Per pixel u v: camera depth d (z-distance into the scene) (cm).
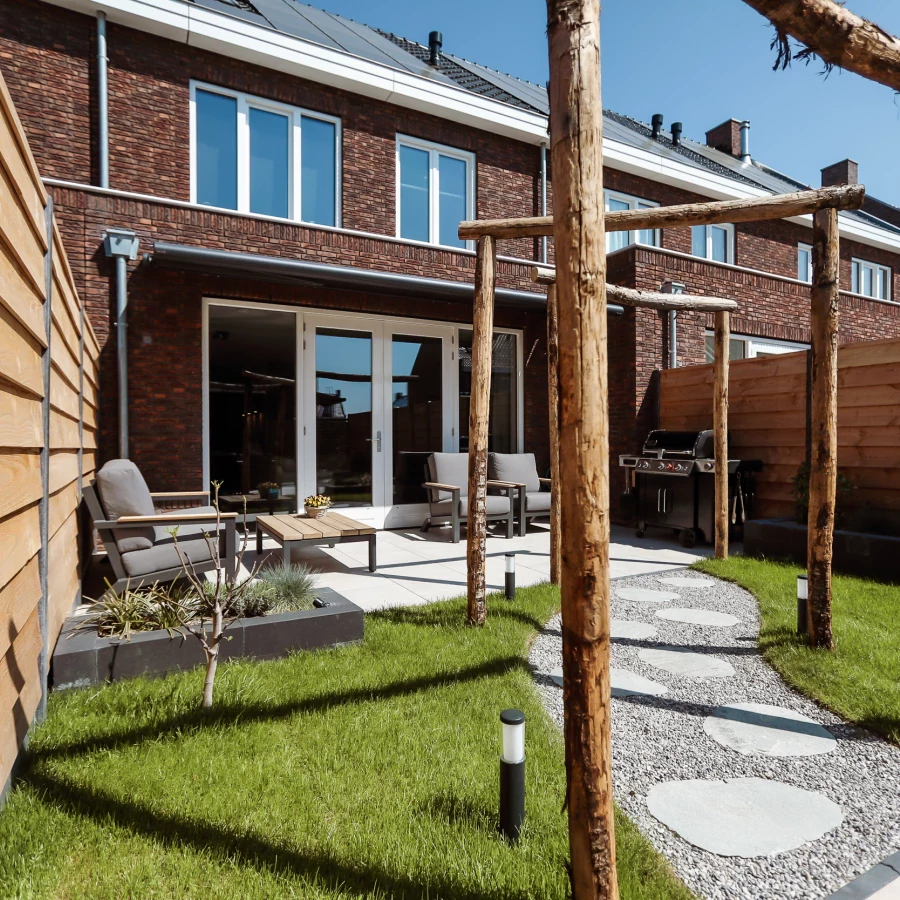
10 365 204
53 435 304
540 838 191
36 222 252
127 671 295
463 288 797
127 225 673
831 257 362
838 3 177
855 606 439
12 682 211
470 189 944
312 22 1021
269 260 670
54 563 306
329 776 222
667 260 905
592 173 140
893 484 579
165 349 694
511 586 463
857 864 189
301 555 663
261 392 768
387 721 264
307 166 823
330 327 813
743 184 1194
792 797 226
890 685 308
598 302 140
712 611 460
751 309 991
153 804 203
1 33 640
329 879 172
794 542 596
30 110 653
